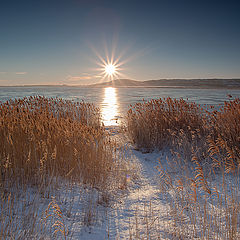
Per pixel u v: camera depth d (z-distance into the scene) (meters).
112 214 3.68
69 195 4.01
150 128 8.49
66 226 3.04
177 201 4.16
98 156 5.32
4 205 3.06
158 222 3.37
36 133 4.66
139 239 2.94
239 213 3.36
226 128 6.66
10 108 6.38
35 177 4.01
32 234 2.62
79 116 9.90
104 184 4.67
